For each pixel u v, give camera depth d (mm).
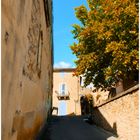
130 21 16406
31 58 8883
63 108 43375
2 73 4691
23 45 6820
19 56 6242
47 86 19953
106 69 18453
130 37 16609
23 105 7574
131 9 16156
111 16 17547
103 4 19250
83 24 22359
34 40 9539
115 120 14602
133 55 16094
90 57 19703
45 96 17797
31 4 8141
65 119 27188
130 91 11195
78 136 15359
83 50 20531
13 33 5449
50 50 22109
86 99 40500
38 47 11266
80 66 20125
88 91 42719
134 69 16672
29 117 9102
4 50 4785
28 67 8258
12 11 5309
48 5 14750
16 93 6125
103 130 17781
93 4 21984
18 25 5973
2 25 4590
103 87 21547
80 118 28453
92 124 22625
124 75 17578
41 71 13328
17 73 6098
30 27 8188
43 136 14828
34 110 10703
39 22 11070
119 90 21453
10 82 5359
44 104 17016
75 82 44094
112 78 19656
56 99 43750
